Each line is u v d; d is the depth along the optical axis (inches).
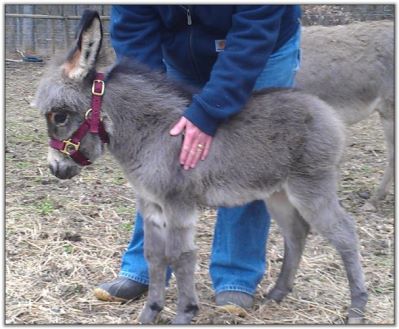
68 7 250.7
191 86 71.8
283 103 69.6
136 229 77.2
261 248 76.5
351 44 115.8
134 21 72.3
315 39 116.3
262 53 65.5
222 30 69.4
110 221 100.1
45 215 101.0
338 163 70.9
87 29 64.5
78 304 75.8
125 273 77.4
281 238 95.2
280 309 75.2
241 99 66.0
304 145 68.6
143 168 67.7
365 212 107.9
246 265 75.7
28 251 88.2
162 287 70.9
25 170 122.9
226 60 65.3
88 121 66.6
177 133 65.6
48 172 122.2
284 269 76.3
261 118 68.8
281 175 69.2
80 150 67.5
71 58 66.5
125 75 68.5
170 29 72.5
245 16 65.0
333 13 217.2
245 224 75.0
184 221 67.5
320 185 69.5
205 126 65.5
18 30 249.3
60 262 85.4
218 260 76.4
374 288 80.7
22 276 81.4
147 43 72.9
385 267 86.8
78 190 113.2
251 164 68.0
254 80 66.0
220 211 75.9
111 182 117.9
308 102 70.3
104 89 66.9
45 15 247.4
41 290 78.3
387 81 115.0
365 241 95.7
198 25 70.6
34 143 140.4
